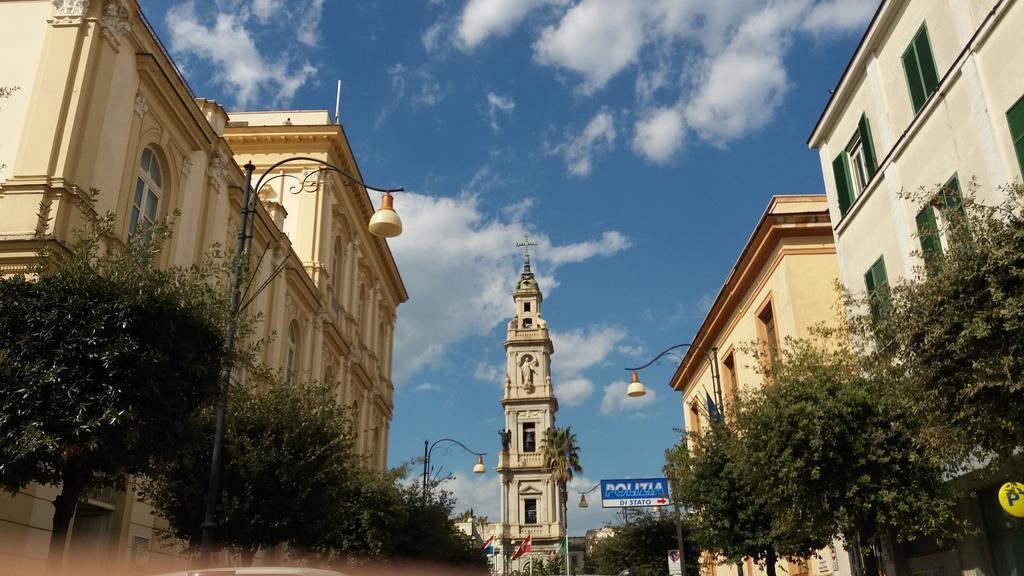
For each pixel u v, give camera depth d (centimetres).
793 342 1617
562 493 7312
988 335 861
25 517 1337
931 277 956
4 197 1464
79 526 1675
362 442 3988
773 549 1908
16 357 903
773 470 1378
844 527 1302
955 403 930
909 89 1694
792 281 2405
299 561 2183
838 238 2102
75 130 1552
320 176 3375
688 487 2022
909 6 1689
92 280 983
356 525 2405
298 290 2961
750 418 1459
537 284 9756
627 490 2514
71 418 893
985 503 1509
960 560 1559
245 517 1452
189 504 1462
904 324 975
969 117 1462
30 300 938
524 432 8950
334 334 3391
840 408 1316
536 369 9169
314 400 1658
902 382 1008
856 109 1977
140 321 974
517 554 6694
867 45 1855
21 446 865
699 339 3619
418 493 3016
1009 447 933
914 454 1232
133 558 1716
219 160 2245
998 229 881
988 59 1406
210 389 1070
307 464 1528
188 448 1070
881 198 1830
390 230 1514
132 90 1769
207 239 2159
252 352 1273
